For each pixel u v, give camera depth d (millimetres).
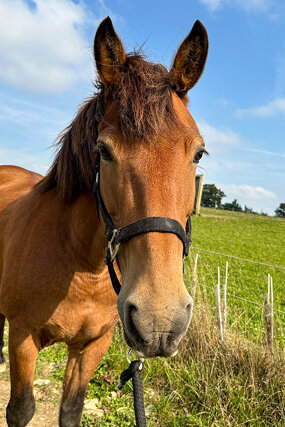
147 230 1238
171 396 2859
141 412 1522
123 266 1386
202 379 2879
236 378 2867
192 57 1615
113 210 1426
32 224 2014
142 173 1303
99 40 1518
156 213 1260
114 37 1525
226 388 2795
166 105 1396
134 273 1230
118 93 1442
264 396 2734
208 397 2764
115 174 1369
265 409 2621
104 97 1598
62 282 1840
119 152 1351
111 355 3412
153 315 1120
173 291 1162
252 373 2740
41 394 2934
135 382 1597
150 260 1201
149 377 3133
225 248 12867
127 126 1342
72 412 2074
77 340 2014
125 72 1490
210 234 16062
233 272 8656
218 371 3018
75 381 2113
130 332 1182
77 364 2137
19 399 1854
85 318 1913
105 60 1536
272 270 9383
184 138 1391
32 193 2244
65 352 3629
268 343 3033
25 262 1900
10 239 2107
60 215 1941
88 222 1786
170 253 1223
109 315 1996
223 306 3600
